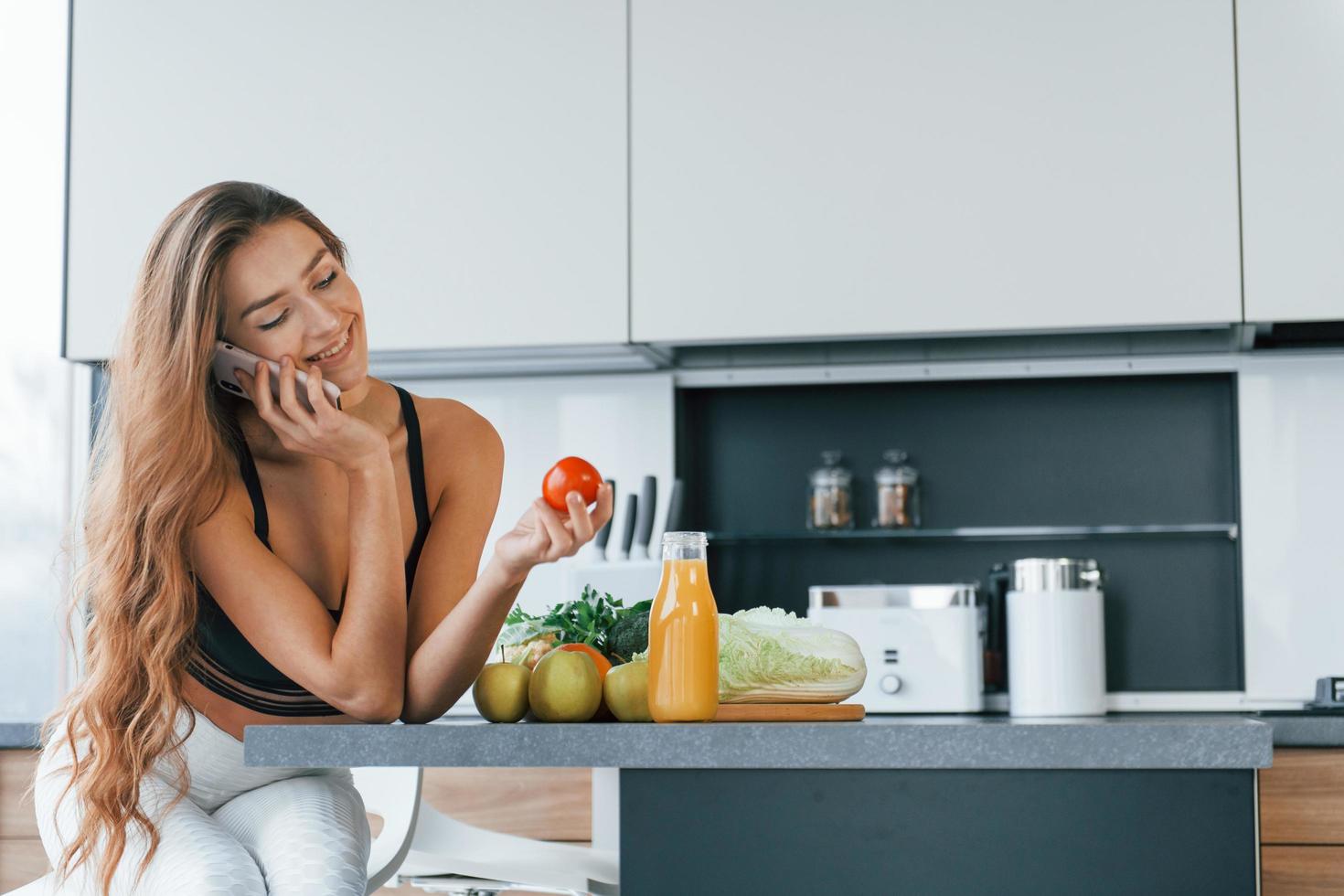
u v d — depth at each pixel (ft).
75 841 4.94
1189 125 9.00
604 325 9.44
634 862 4.30
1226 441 10.28
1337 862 7.77
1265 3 8.98
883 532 10.35
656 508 10.35
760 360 10.36
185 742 5.22
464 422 6.00
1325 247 8.86
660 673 4.54
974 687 9.34
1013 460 10.53
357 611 5.02
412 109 9.70
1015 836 4.15
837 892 4.21
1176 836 4.09
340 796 5.38
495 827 8.75
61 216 10.98
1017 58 9.16
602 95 9.54
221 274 5.24
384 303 9.62
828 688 4.92
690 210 9.41
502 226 9.57
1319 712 8.32
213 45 9.91
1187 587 10.23
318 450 5.05
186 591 5.07
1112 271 9.01
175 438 5.09
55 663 10.78
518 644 5.57
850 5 9.32
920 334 9.17
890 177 9.23
